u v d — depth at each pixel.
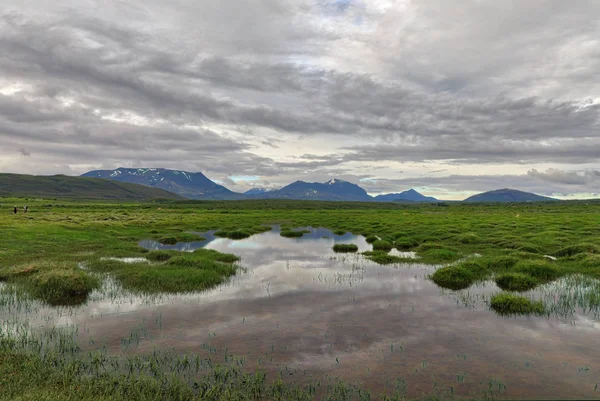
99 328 13.89
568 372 10.32
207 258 28.44
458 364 10.88
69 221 55.03
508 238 40.25
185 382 9.70
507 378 10.01
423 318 15.16
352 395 9.16
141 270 23.23
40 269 22.38
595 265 25.08
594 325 14.20
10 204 122.06
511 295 16.91
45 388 9.26
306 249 38.31
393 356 11.47
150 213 99.81
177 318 15.13
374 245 39.06
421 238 44.00
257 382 9.71
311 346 12.29
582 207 132.50
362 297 18.52
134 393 9.11
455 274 22.11
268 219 88.56
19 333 13.28
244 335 13.26
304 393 9.23
